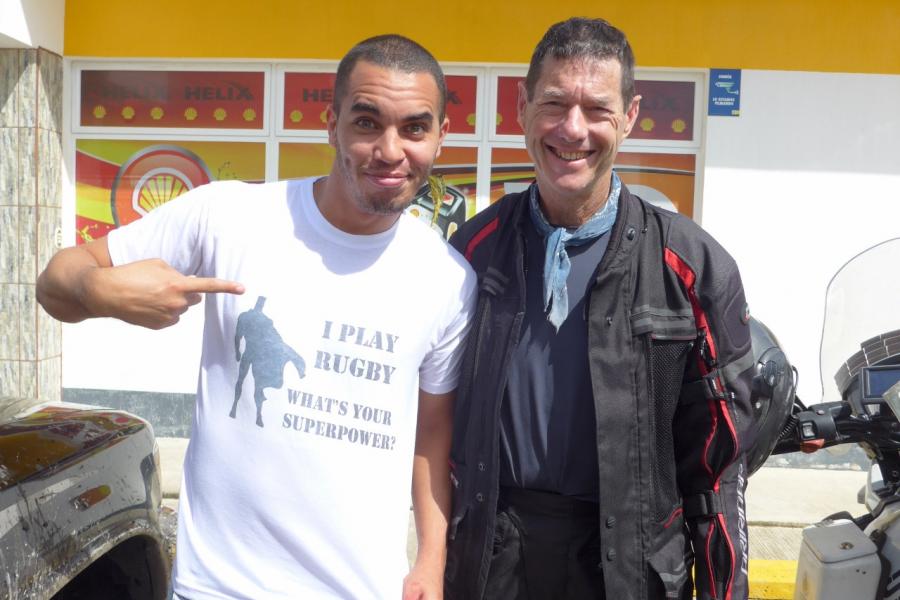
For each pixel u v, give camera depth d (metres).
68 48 6.25
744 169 5.98
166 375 6.41
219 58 6.22
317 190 1.92
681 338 2.00
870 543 2.44
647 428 2.00
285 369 1.80
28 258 6.14
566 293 2.04
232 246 1.85
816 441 2.52
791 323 6.04
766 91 5.93
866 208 5.96
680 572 2.04
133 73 6.38
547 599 2.08
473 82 6.21
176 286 1.65
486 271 2.11
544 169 2.02
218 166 6.41
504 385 2.03
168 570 2.57
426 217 6.32
